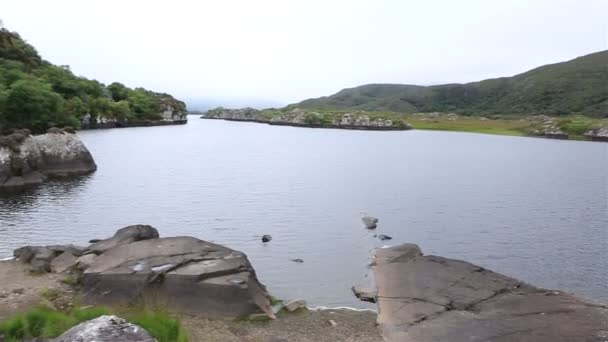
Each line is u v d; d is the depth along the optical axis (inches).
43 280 852.0
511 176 2701.8
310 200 1909.4
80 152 2573.8
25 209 1648.6
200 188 2148.1
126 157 3324.3
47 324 571.8
